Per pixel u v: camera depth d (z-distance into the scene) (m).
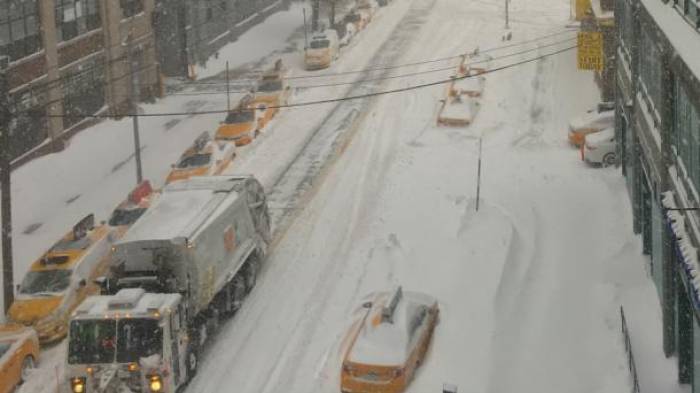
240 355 22.81
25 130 38.38
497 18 65.25
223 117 45.50
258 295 26.12
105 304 20.41
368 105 45.31
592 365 21.70
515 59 52.66
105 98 45.47
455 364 21.31
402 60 54.34
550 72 49.72
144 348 19.83
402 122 42.41
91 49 43.97
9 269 24.98
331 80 50.53
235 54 59.03
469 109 42.28
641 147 28.02
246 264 26.22
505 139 39.84
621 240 29.03
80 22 43.00
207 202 24.86
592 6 43.00
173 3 52.94
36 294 24.39
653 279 25.77
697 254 18.12
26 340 22.20
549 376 21.22
